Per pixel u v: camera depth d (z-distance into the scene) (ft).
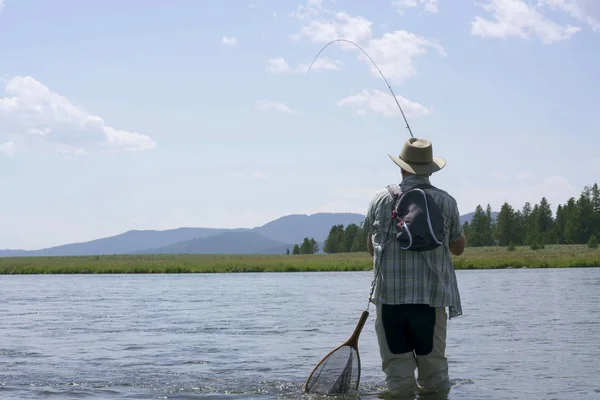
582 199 593.01
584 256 255.70
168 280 143.54
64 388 23.71
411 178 21.76
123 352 33.24
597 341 35.58
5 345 36.27
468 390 22.25
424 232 20.56
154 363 29.58
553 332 39.75
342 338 38.45
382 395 22.25
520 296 73.56
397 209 21.15
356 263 232.12
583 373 25.79
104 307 64.75
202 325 46.19
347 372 22.85
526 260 223.51
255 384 24.44
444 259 21.22
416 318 20.98
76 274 202.49
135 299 77.20
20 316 54.95
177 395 22.45
